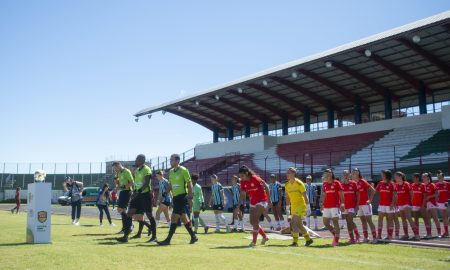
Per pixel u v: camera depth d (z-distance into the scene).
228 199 38.34
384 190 13.15
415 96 38.38
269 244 11.78
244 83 36.44
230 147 50.06
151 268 7.16
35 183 10.94
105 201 18.36
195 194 16.52
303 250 10.35
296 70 32.19
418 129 35.06
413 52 29.78
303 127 48.03
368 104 42.22
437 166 28.86
